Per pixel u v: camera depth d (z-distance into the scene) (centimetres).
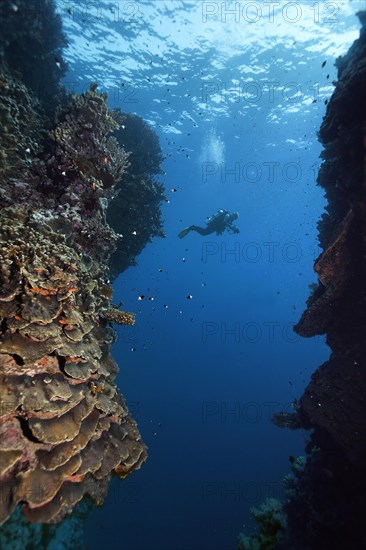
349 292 635
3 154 577
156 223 1178
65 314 414
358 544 484
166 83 2030
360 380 566
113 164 700
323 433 631
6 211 489
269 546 639
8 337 361
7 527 335
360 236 576
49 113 823
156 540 1247
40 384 366
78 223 591
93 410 441
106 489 458
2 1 657
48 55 865
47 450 362
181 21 1529
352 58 572
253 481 1848
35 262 389
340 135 548
